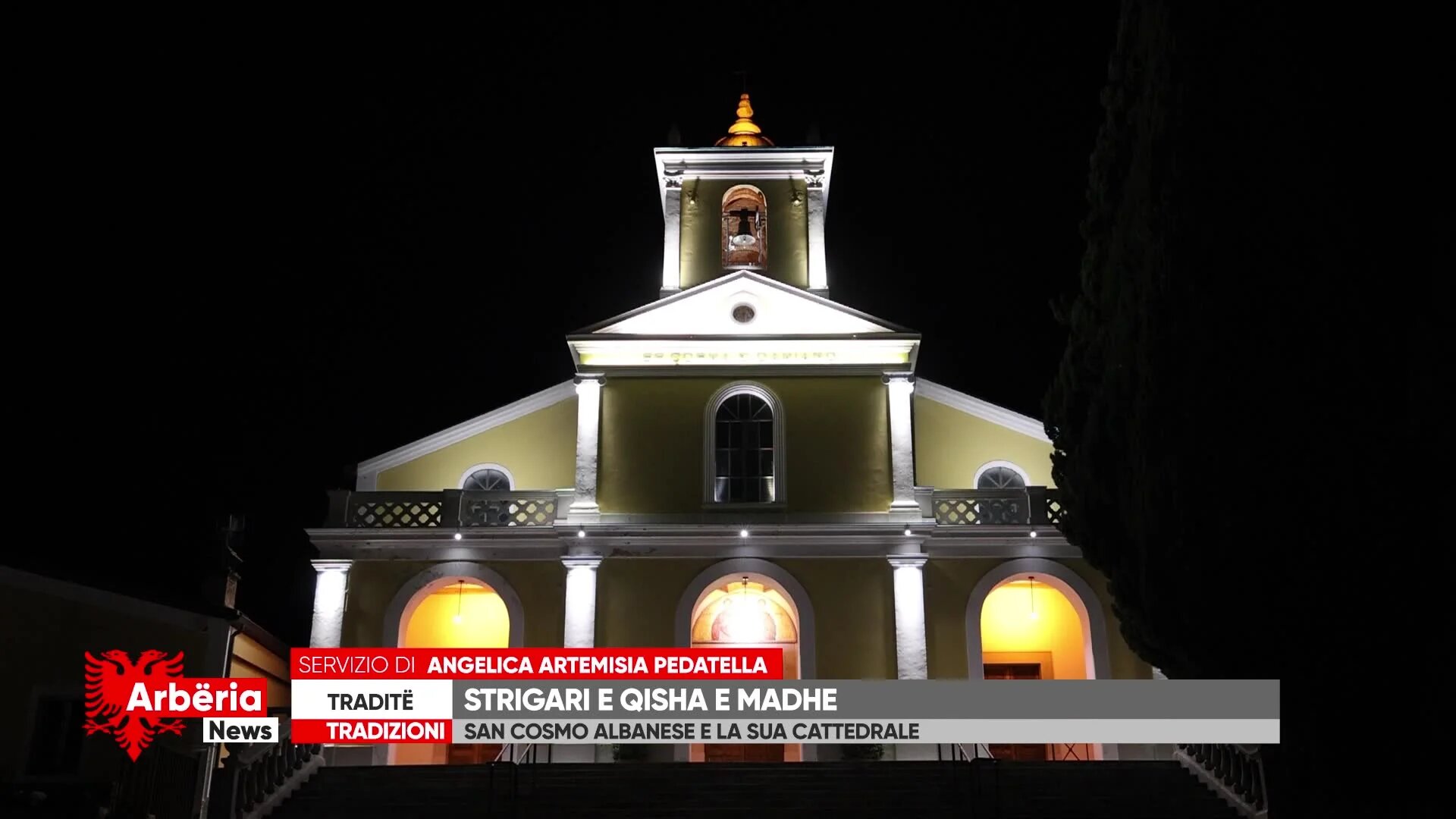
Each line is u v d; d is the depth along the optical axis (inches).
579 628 826.2
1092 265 639.1
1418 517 439.5
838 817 601.0
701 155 996.6
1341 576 453.1
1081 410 645.9
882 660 822.5
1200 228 508.7
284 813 616.1
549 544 858.8
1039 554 853.8
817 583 842.2
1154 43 567.8
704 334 899.4
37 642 735.1
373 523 867.4
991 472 952.3
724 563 846.5
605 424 885.8
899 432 878.4
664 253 981.8
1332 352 467.5
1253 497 476.1
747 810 604.4
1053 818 610.2
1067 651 932.6
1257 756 592.1
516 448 946.1
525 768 669.3
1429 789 430.9
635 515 860.0
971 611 840.9
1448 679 424.8
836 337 894.4
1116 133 627.5
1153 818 613.6
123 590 751.1
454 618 938.7
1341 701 451.5
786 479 868.0
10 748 711.1
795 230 985.5
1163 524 529.0
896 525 844.6
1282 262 484.7
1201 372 499.2
